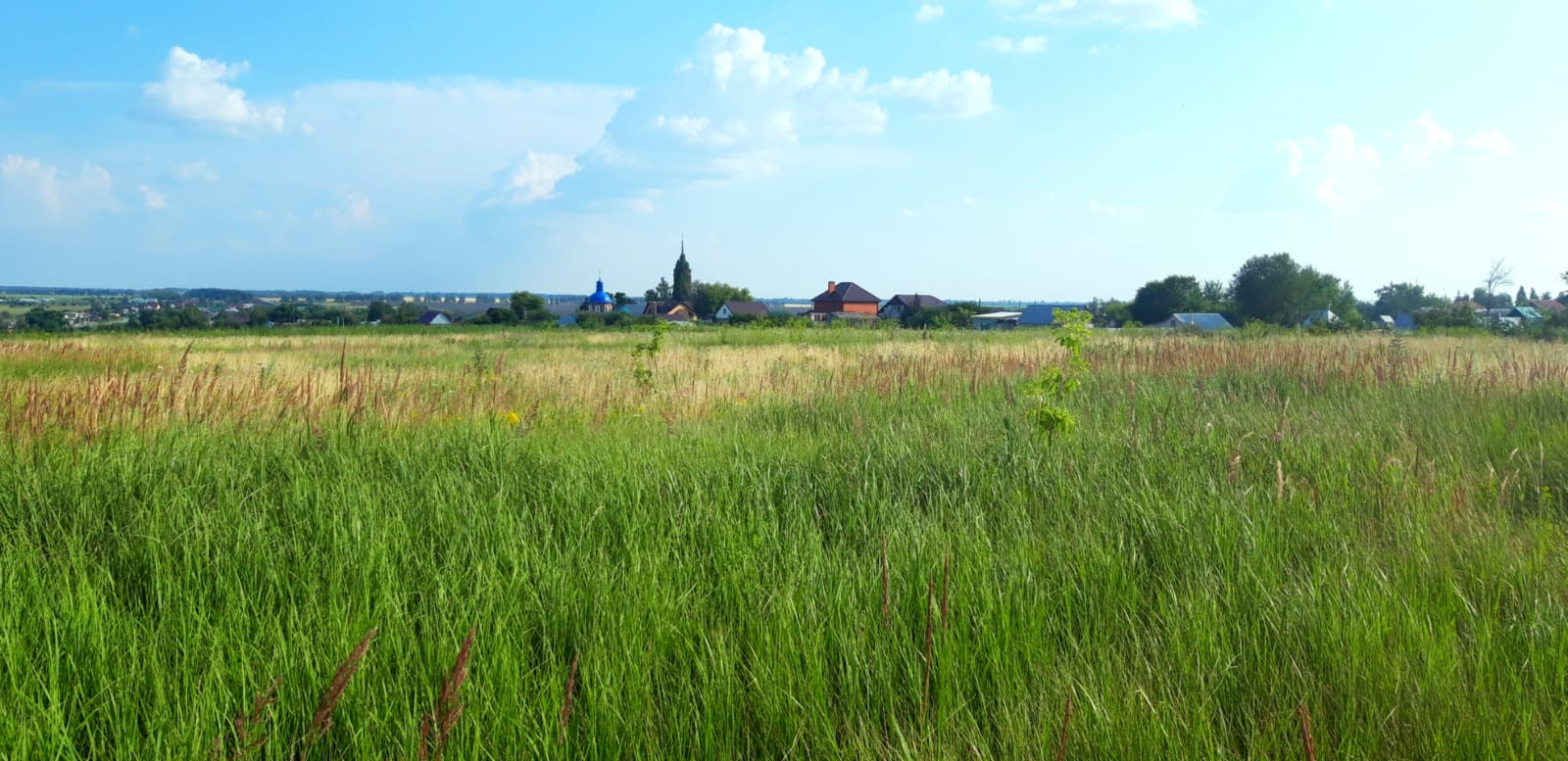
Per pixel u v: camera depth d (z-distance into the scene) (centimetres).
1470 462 592
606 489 481
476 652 278
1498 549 393
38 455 538
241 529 390
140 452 543
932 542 395
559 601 323
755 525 429
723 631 310
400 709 251
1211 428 666
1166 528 431
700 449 632
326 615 307
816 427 816
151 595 328
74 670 265
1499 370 1109
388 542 384
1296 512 461
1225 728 253
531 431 725
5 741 225
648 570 358
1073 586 351
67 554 370
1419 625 305
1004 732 249
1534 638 303
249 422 671
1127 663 295
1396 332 3228
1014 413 813
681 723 253
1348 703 263
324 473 514
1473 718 251
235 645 285
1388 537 428
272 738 231
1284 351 1452
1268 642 306
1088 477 533
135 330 4909
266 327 5356
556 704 252
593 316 7294
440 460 566
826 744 246
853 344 2797
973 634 307
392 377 1175
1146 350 1656
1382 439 658
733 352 2214
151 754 229
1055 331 750
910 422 774
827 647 301
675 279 16500
